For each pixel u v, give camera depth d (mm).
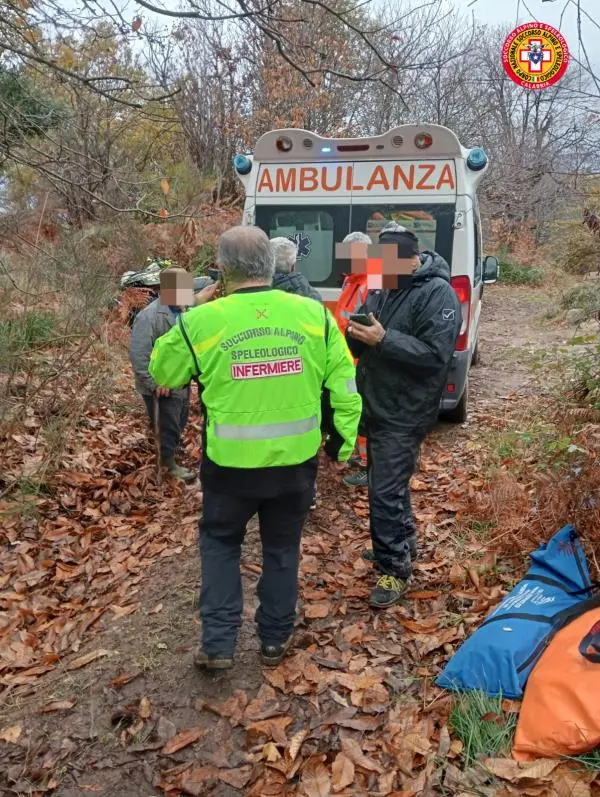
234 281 2812
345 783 2451
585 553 3484
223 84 12398
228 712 2832
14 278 5539
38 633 3613
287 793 2457
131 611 3646
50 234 6238
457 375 5789
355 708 2809
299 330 2752
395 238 3279
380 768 2504
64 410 5660
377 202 5676
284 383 2729
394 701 2820
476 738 2484
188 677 3051
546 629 2818
